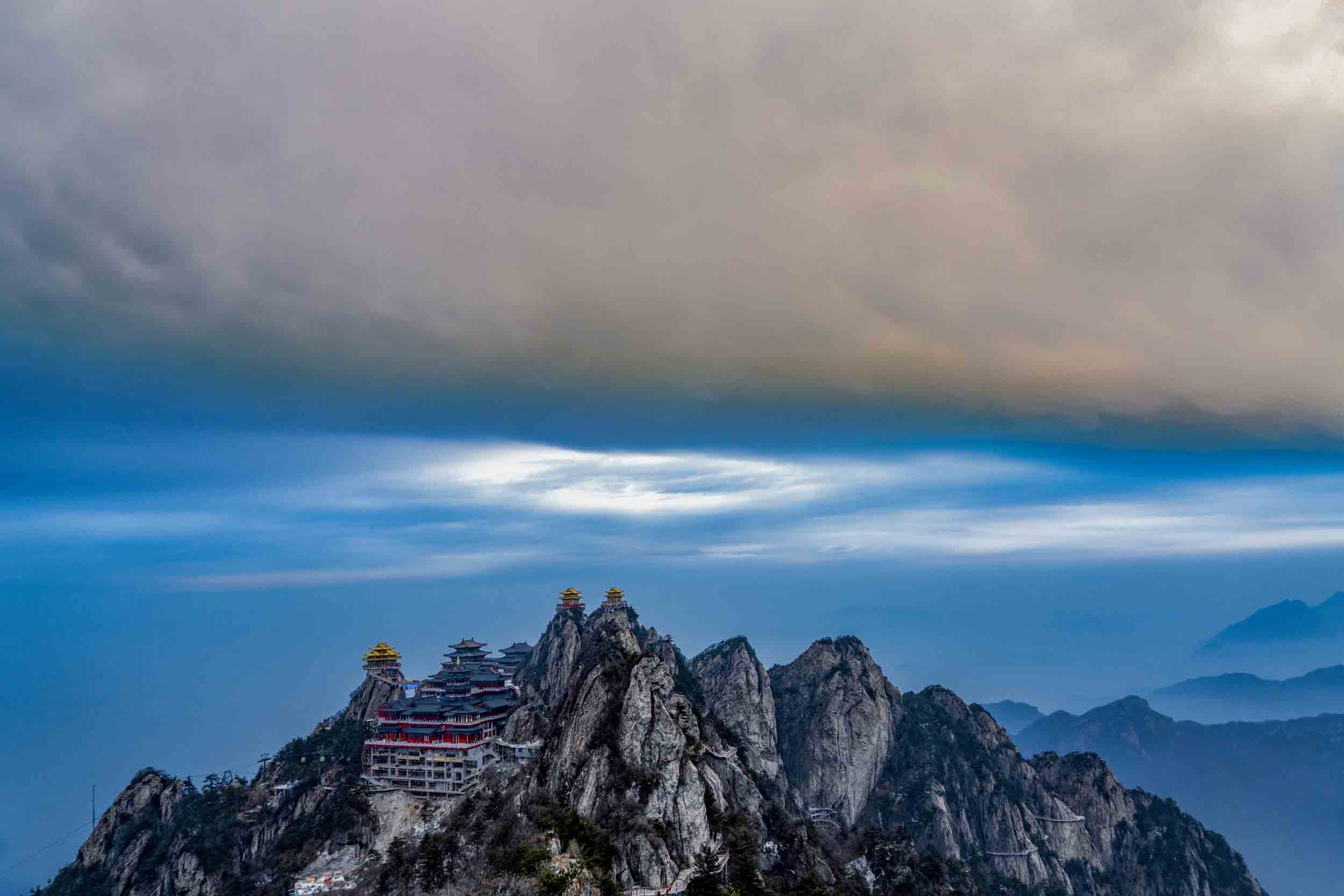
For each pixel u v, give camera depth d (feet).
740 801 650.43
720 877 523.29
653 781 563.89
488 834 574.97
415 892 548.72
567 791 586.86
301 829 650.84
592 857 510.58
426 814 640.17
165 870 647.97
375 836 636.89
